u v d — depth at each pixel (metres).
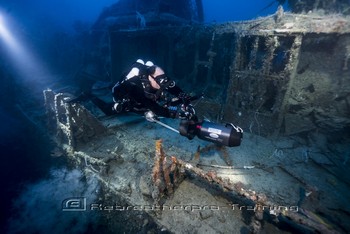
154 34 8.80
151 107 2.32
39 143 6.46
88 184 4.62
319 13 5.71
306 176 4.50
